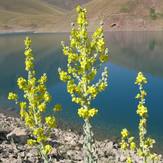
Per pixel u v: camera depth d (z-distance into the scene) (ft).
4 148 67.77
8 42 465.06
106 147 80.74
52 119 35.22
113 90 160.04
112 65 240.94
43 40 469.98
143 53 302.66
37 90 35.70
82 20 34.88
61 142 81.41
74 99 34.55
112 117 117.80
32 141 36.47
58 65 242.37
